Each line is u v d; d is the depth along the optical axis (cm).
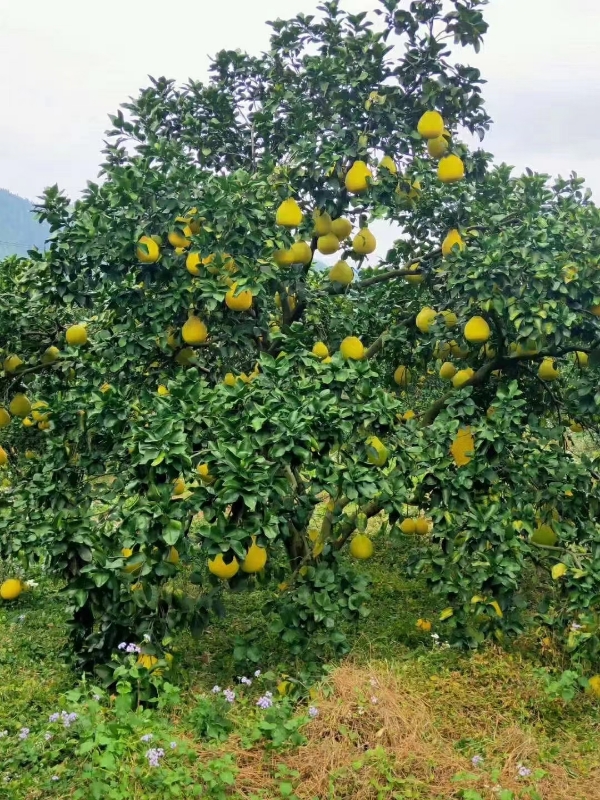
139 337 607
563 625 582
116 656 504
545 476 619
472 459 590
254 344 672
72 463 586
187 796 385
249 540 480
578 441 1192
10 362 651
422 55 614
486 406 741
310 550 617
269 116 674
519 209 659
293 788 410
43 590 767
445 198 700
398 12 612
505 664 536
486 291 587
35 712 498
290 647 539
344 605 552
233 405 509
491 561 571
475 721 482
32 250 611
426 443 593
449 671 539
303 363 585
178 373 602
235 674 559
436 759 437
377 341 751
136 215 557
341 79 615
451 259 620
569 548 617
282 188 599
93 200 574
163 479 504
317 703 470
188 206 568
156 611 522
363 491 514
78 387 588
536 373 725
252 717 473
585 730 493
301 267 648
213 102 702
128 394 625
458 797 411
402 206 668
